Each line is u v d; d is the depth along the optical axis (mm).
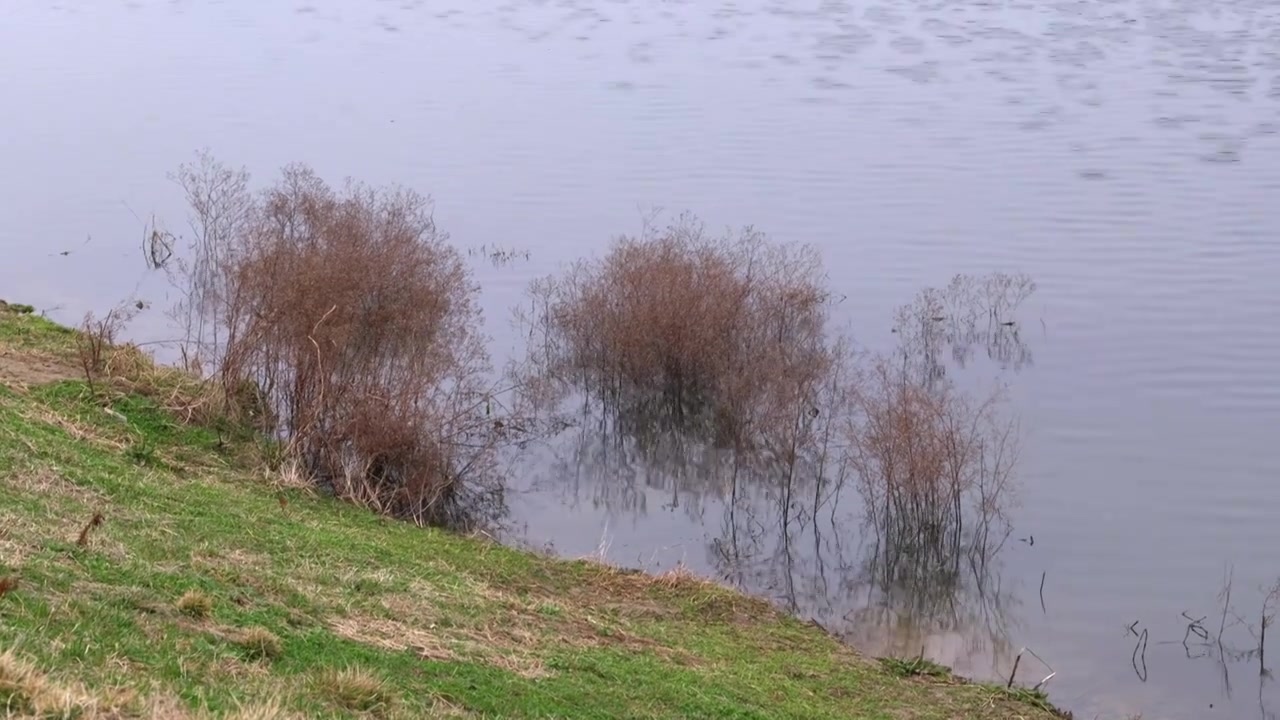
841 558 16828
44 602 7383
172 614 8102
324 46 50438
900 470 17234
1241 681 13656
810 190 31609
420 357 18062
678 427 20875
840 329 23375
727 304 21328
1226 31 55594
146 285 25047
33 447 11992
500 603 11609
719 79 45531
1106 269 26297
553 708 8664
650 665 10688
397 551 12758
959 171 33594
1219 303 24641
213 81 43250
